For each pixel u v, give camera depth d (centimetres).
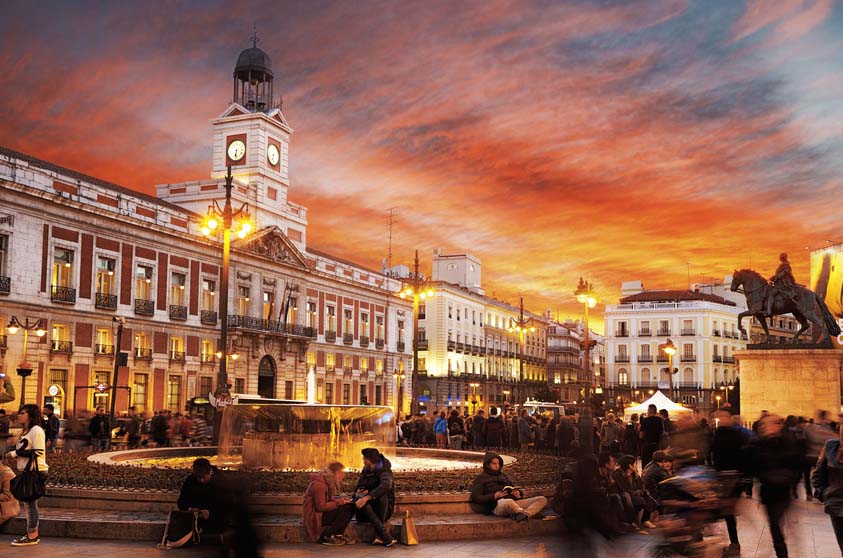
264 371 5822
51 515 1289
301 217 6462
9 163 3869
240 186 5700
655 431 2242
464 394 9169
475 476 1516
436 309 8850
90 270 4350
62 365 4147
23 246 3941
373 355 7325
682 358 9562
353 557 1118
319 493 1220
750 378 2725
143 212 4747
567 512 950
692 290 10794
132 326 4622
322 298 6556
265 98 6275
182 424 3216
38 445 1178
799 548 1238
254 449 1859
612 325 9919
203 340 5200
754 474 1187
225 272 2622
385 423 2047
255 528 1007
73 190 4250
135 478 1407
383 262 9094
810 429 1839
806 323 2759
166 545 1145
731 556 1165
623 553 1153
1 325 3812
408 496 1359
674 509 960
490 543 1241
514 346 11025
